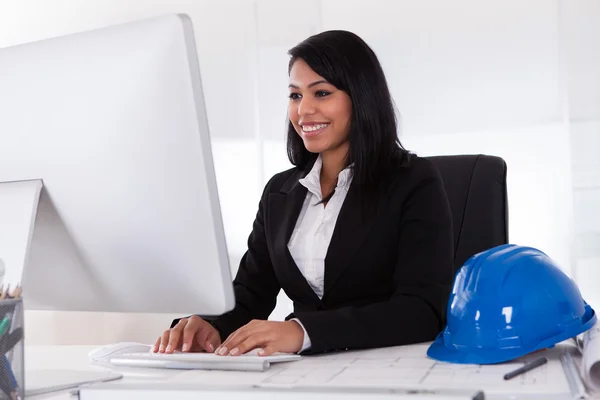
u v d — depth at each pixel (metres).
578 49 3.25
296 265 1.61
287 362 1.18
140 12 3.95
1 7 4.21
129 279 1.10
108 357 1.33
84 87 1.03
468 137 3.42
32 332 3.96
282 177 1.80
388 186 1.56
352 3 3.57
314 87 1.58
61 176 1.08
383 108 1.59
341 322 1.28
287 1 3.68
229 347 1.20
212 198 1.00
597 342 0.99
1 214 1.10
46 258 1.16
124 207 1.04
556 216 3.29
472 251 1.83
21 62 1.08
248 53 3.76
